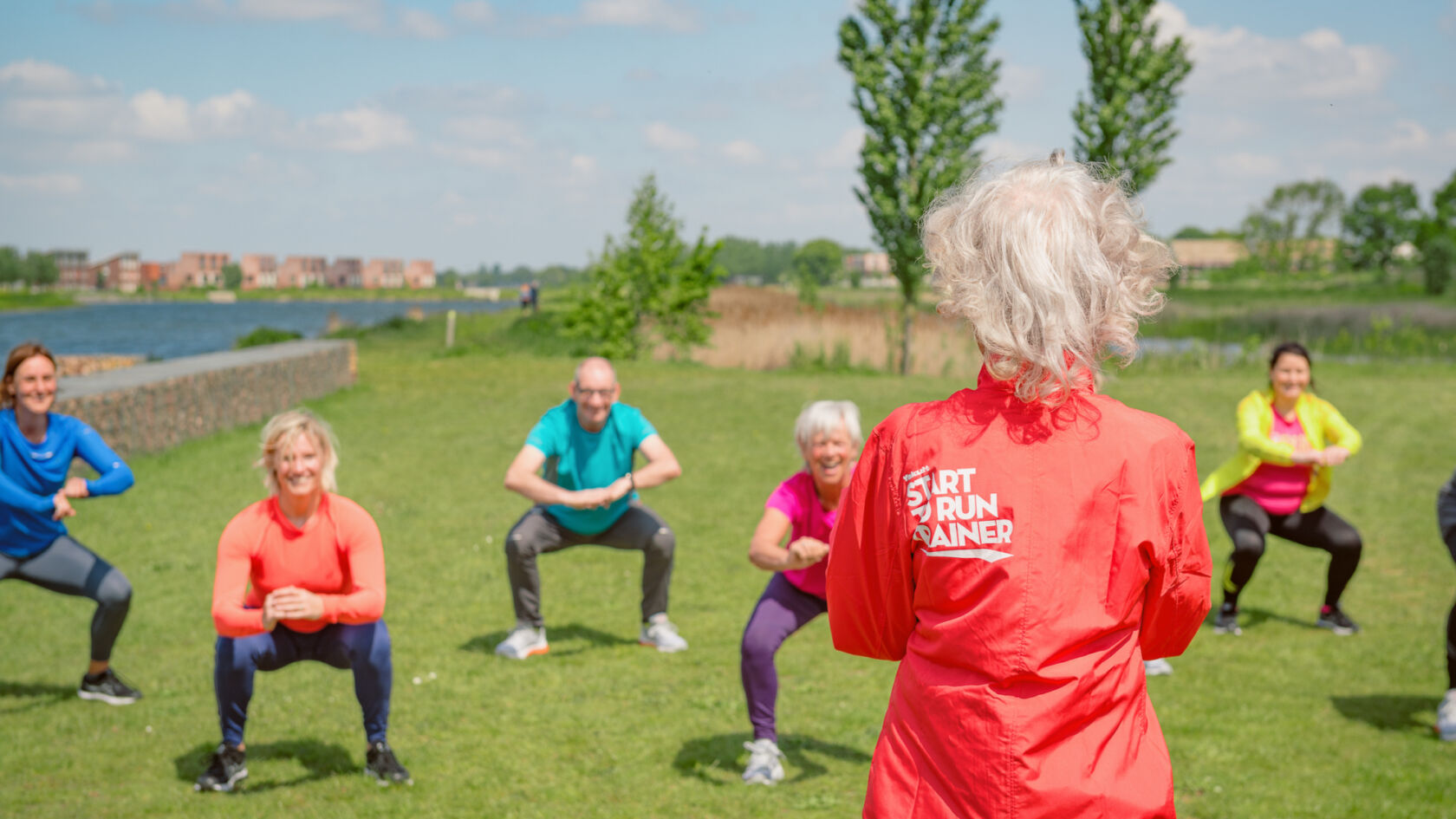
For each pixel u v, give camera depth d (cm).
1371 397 1816
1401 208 11350
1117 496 151
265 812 398
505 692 538
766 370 2580
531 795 417
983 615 151
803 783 428
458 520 933
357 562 420
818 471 428
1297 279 11181
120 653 596
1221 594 743
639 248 2775
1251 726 494
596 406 577
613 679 560
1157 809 149
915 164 2328
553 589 744
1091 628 149
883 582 168
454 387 2002
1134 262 158
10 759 446
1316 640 639
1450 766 445
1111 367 160
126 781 427
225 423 1433
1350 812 398
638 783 428
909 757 158
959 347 2583
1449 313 4566
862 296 7306
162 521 909
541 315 3891
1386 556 838
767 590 450
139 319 9031
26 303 14162
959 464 157
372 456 1239
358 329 3900
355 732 486
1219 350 2536
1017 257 153
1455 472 519
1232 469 657
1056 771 147
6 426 492
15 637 624
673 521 943
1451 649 488
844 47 2316
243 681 415
